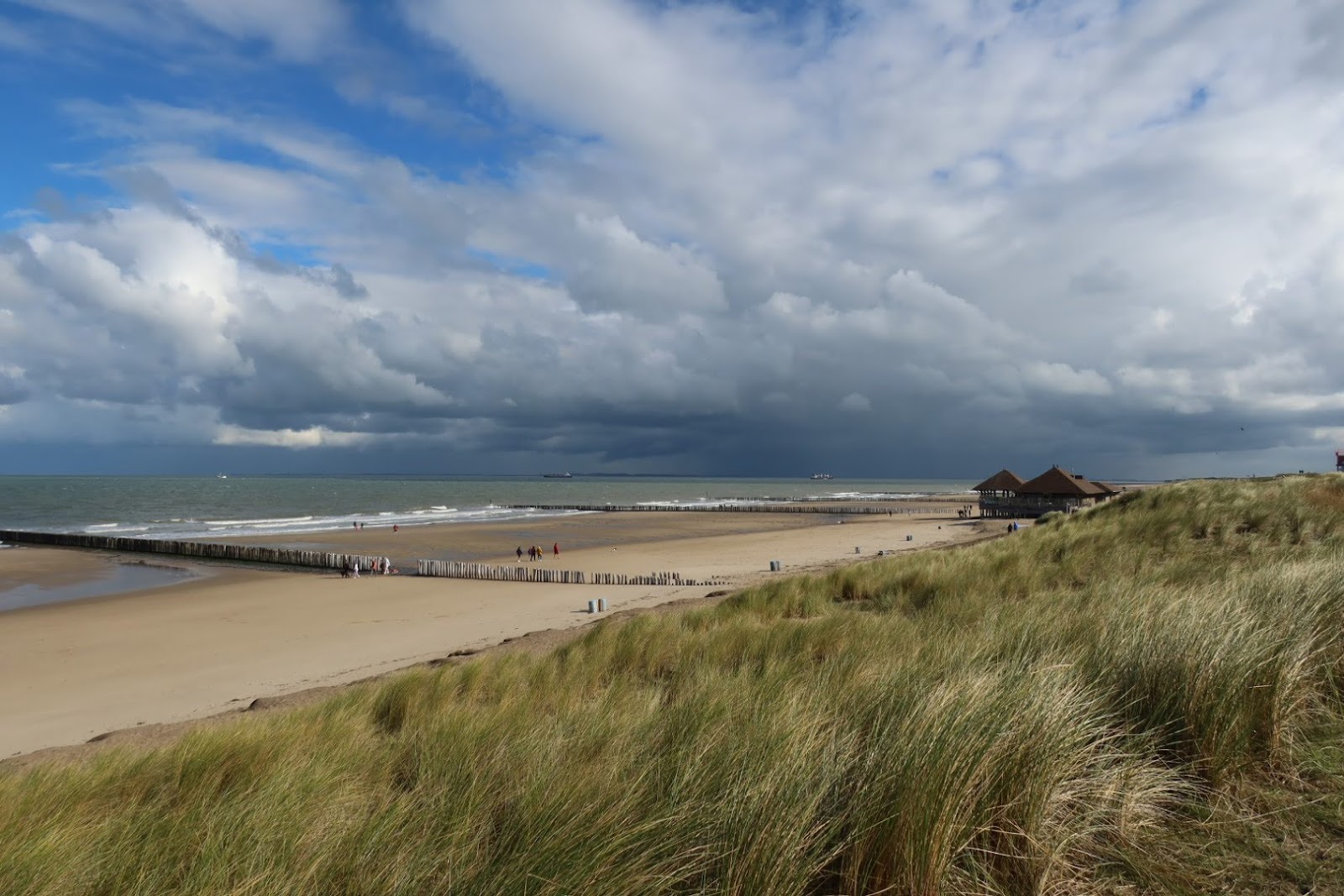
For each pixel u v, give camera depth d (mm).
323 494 135500
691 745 3293
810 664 6367
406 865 2475
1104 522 16625
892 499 137375
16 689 14703
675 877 2271
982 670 3717
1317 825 2691
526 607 22750
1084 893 2367
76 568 35219
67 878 2770
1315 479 20422
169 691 14367
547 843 2426
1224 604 4539
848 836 2410
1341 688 4059
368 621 21219
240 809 3287
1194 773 3174
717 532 57062
